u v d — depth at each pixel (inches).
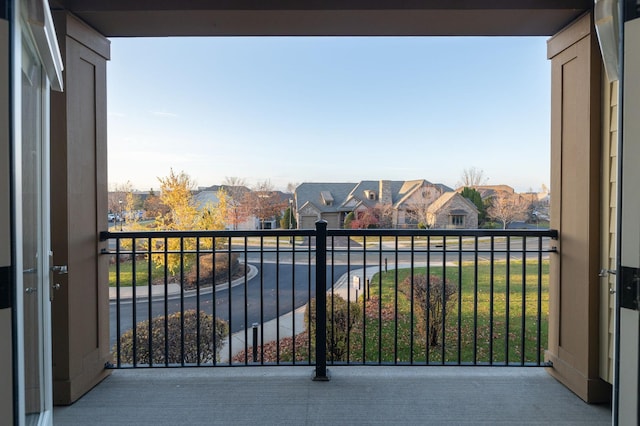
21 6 51.9
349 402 89.4
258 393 93.7
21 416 48.8
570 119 97.8
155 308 372.8
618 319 51.7
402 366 108.1
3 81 45.2
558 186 103.0
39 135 68.9
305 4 92.7
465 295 329.4
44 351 69.8
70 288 90.9
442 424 80.7
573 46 96.0
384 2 92.7
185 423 81.3
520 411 85.9
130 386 97.7
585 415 84.4
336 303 252.1
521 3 91.5
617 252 51.7
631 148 49.0
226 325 268.4
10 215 46.3
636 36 48.1
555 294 104.0
